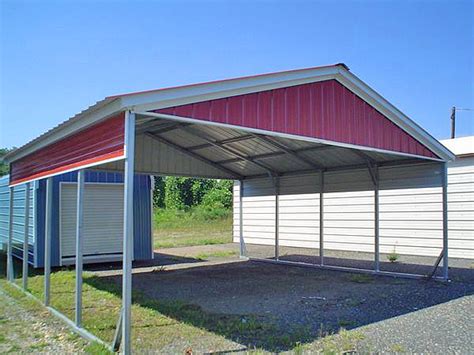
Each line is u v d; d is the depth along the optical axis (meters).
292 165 11.20
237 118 5.50
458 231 11.68
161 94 4.70
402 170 9.45
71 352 4.50
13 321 5.75
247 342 4.74
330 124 6.80
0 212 14.92
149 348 4.56
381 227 13.35
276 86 6.02
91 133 5.28
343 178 10.59
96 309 6.39
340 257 12.70
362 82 7.29
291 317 5.84
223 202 32.00
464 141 11.62
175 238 19.58
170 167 10.87
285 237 16.47
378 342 4.63
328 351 4.32
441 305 6.38
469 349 4.37
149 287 8.25
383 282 8.55
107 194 11.68
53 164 6.50
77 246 5.31
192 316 5.89
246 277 9.45
